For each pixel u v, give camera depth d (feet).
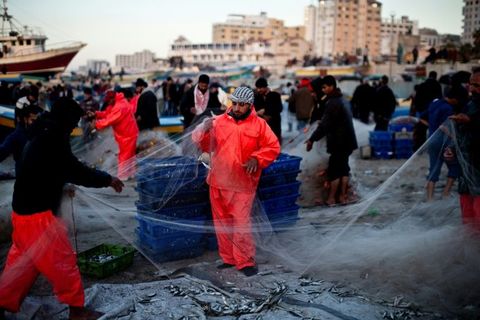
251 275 15.60
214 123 16.19
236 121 15.80
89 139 34.45
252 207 16.56
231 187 15.78
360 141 42.78
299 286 14.78
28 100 24.89
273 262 16.67
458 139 16.78
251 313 13.16
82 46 127.44
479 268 15.02
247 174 15.85
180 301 13.82
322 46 504.84
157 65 482.69
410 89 97.19
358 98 49.11
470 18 302.04
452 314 13.10
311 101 40.81
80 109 12.58
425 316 12.99
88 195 18.65
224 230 16.20
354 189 26.40
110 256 16.97
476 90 15.92
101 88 88.99
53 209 12.35
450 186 21.72
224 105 22.04
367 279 15.02
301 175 26.30
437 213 19.45
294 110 43.19
